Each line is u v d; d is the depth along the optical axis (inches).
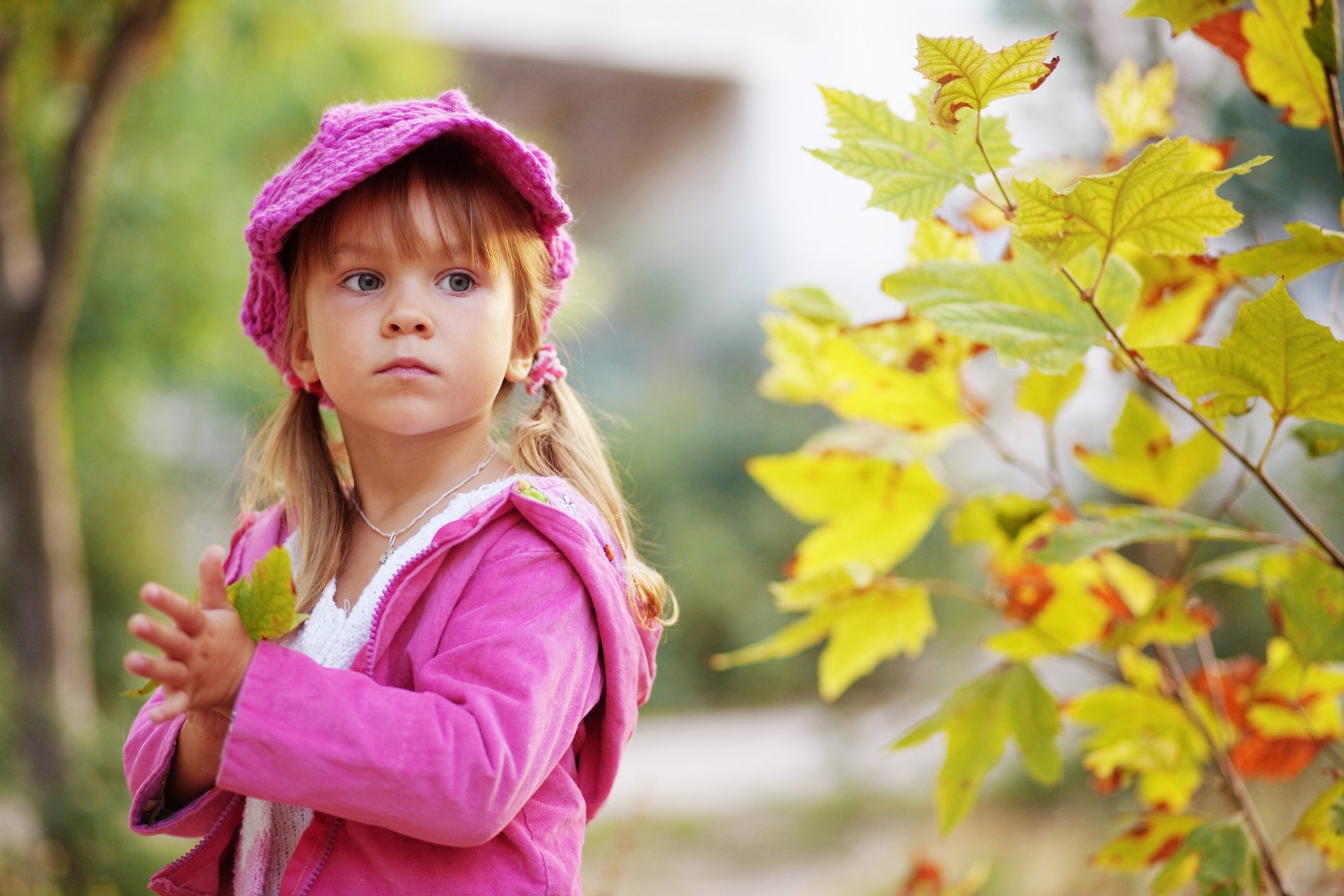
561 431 42.9
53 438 170.1
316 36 203.2
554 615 35.6
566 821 36.4
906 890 72.4
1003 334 37.7
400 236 36.9
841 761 238.7
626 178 521.7
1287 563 47.2
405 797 30.8
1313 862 81.0
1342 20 66.0
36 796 140.5
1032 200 34.1
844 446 54.5
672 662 366.9
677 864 212.7
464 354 37.3
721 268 471.5
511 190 39.8
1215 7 39.8
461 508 37.9
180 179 220.4
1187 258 45.8
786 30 477.4
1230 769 48.6
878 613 53.3
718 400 416.5
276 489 46.1
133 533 277.6
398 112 37.8
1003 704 48.3
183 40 170.9
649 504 382.9
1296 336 33.3
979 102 33.0
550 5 446.6
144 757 39.9
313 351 38.3
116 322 228.4
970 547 287.3
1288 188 116.0
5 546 213.8
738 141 486.0
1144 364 37.1
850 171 38.0
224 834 38.6
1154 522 42.4
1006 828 177.0
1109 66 122.0
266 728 30.4
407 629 36.4
